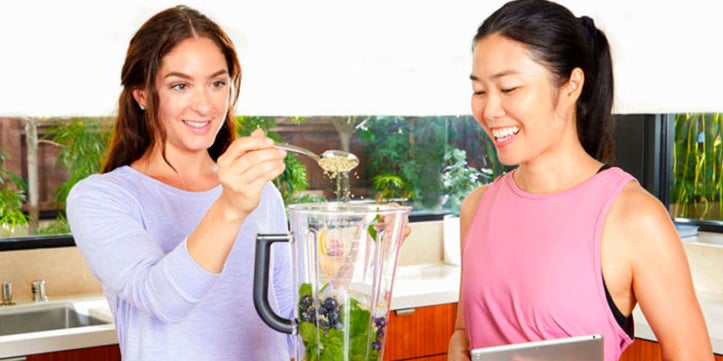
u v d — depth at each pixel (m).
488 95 1.66
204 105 1.71
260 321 1.79
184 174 1.82
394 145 4.07
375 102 3.69
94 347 2.66
